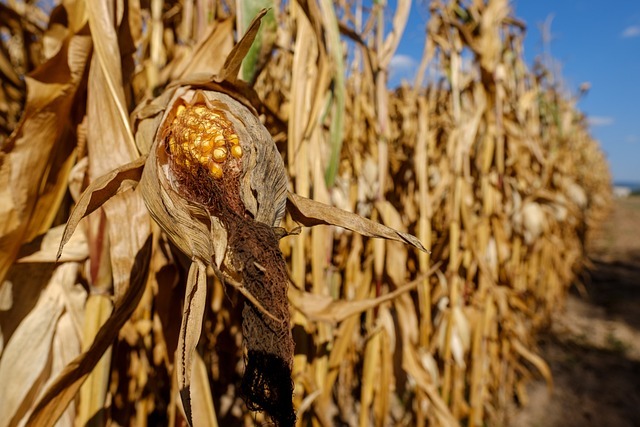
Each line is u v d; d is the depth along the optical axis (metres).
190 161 0.28
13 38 0.91
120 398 0.61
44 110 0.38
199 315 0.26
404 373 0.77
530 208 1.25
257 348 0.24
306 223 0.32
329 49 0.53
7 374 0.39
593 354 1.49
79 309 0.42
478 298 0.94
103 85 0.37
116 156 0.36
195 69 0.40
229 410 0.95
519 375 1.33
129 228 0.37
